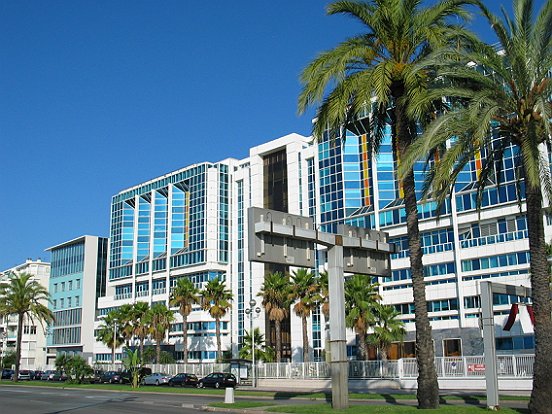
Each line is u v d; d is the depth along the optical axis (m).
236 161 98.38
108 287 110.56
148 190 105.44
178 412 24.47
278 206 85.38
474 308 59.00
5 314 70.31
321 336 73.69
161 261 99.62
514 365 33.50
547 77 19.02
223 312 71.19
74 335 116.19
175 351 94.00
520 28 19.14
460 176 62.91
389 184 70.56
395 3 21.84
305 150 81.25
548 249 36.88
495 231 59.25
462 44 21.70
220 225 93.81
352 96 23.17
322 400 30.94
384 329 47.19
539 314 18.28
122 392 44.16
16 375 69.00
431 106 23.28
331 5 22.47
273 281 62.38
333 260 22.48
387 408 20.61
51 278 127.56
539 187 18.97
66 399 35.09
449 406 21.14
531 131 18.02
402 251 67.00
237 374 56.00
